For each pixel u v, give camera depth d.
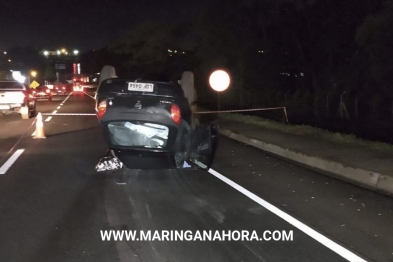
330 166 11.99
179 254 6.51
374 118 28.53
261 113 32.12
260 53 43.47
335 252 6.62
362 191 10.00
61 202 8.97
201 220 7.96
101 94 10.02
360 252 6.62
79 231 7.38
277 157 14.04
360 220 8.02
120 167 10.95
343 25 39.72
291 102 38.69
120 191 9.80
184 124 10.05
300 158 13.30
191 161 10.79
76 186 10.20
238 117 23.47
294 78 46.62
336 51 40.81
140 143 10.01
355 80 33.69
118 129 9.98
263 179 11.05
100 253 6.52
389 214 8.38
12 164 12.55
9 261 6.25
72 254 6.48
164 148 10.00
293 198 9.39
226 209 8.60
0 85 26.11
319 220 8.02
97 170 10.98
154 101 9.82
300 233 7.37
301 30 43.50
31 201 9.03
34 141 16.80
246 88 44.19
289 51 44.50
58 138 17.59
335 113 32.84
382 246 6.85
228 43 43.09
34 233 7.28
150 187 10.16
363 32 27.42
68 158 13.46
